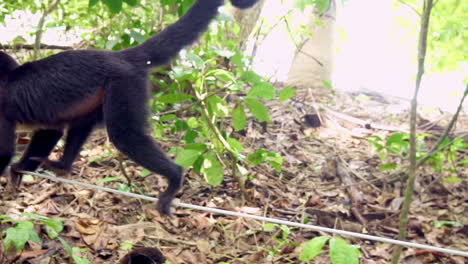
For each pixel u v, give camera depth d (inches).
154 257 160.6
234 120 204.7
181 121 218.1
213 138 204.1
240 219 205.5
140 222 195.9
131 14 252.5
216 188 233.0
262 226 200.4
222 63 259.9
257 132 287.3
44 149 183.2
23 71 168.2
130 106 160.2
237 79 209.8
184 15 174.9
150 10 254.1
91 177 225.9
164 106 228.1
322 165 262.8
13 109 165.9
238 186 233.9
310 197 230.5
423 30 159.8
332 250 123.1
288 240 197.0
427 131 304.0
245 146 271.4
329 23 380.2
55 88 164.2
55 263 166.2
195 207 152.4
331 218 213.3
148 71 168.6
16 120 168.1
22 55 290.2
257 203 223.5
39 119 167.8
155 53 169.6
